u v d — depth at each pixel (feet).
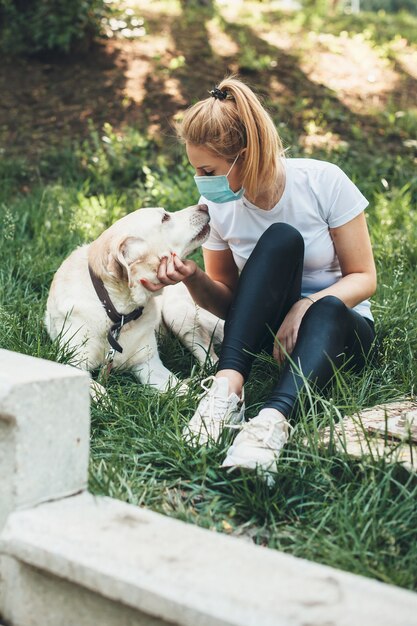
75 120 24.86
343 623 4.69
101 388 10.00
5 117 25.05
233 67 27.94
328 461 7.66
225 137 9.02
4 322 11.27
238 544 5.62
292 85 27.35
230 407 8.65
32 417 5.89
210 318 12.50
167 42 29.14
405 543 6.84
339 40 31.83
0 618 6.02
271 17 36.14
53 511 6.02
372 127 25.22
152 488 7.59
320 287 10.44
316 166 10.09
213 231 10.71
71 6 26.96
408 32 34.73
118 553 5.44
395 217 18.31
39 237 16.02
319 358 8.57
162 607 5.01
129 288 10.59
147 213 10.60
